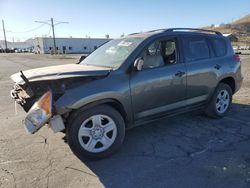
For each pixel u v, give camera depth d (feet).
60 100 12.34
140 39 15.61
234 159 13.15
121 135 13.87
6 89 34.60
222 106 19.44
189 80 16.66
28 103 13.17
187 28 17.80
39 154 14.12
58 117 12.34
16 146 15.16
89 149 13.17
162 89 15.29
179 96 16.33
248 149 14.26
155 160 13.24
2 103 26.13
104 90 13.03
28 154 14.14
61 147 14.96
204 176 11.68
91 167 12.73
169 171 12.17
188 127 17.65
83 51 295.28
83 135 13.00
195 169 12.28
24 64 85.46
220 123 18.39
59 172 12.29
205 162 12.90
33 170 12.49
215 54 18.78
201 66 17.37
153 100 15.02
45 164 13.04
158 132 16.84
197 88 17.29
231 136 16.06
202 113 20.03
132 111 14.30
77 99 12.44
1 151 14.51
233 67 19.61
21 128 18.22
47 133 17.04
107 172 12.23
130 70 14.07
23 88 13.09
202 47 18.04
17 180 11.68
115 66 14.39
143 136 16.24
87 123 13.14
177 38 16.70
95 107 13.08
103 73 13.44
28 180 11.66
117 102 13.71
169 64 15.92
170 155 13.73
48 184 11.33
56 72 13.21
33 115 12.24
